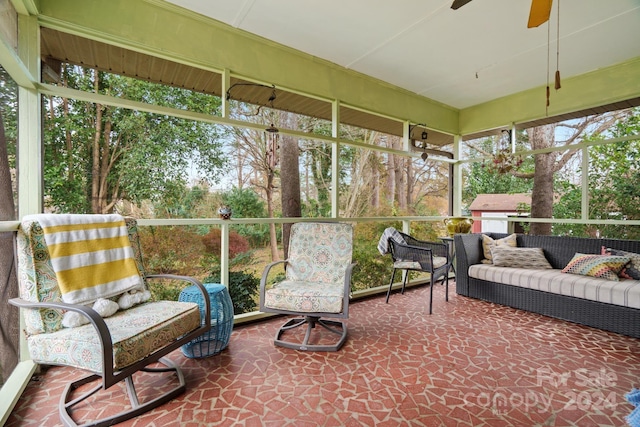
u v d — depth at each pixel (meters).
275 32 2.83
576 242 3.35
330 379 1.90
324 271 2.78
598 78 3.53
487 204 5.02
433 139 5.24
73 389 1.80
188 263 3.77
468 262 3.76
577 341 2.46
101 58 2.65
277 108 3.81
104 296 1.79
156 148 3.64
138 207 3.54
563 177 4.16
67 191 3.19
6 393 1.67
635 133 3.54
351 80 3.63
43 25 2.08
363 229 5.24
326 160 5.48
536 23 1.97
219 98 3.96
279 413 1.57
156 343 1.59
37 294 1.58
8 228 1.60
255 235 4.38
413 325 2.83
